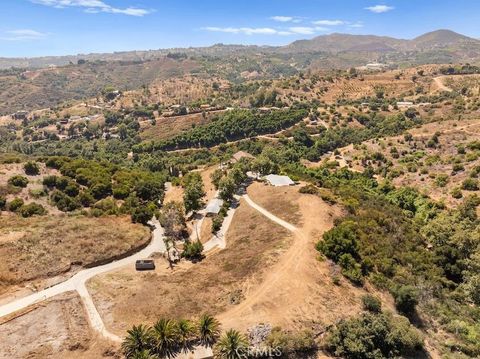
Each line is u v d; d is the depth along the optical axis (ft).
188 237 264.11
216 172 373.40
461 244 242.37
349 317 161.27
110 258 209.97
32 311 156.76
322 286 182.29
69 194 317.42
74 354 136.67
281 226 249.55
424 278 215.31
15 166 347.15
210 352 137.59
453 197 335.06
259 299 169.78
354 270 196.03
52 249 200.03
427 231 271.08
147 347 136.56
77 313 157.48
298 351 143.64
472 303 208.95
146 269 204.44
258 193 325.21
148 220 278.46
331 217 260.62
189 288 178.81
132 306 163.32
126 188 337.31
